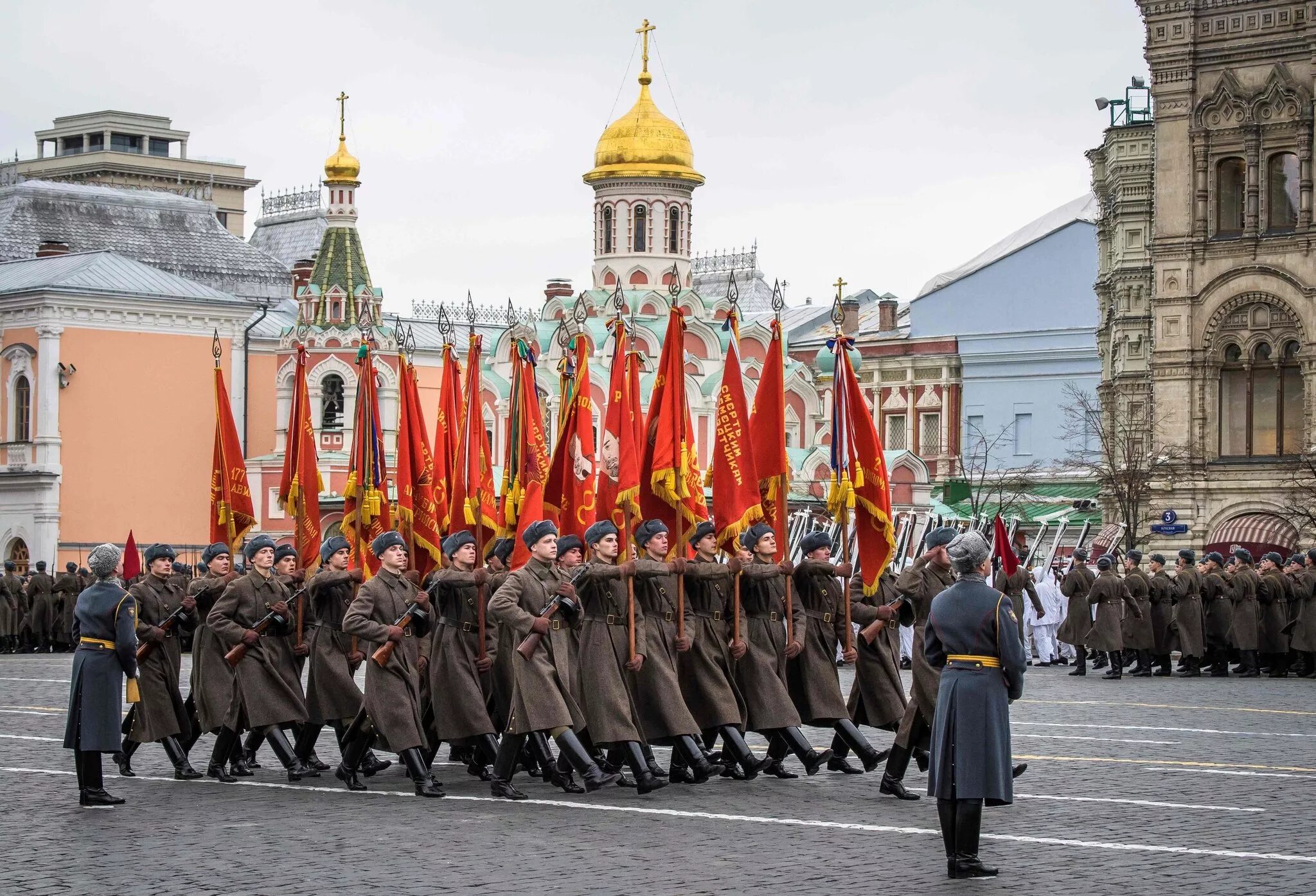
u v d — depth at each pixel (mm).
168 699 23109
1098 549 58906
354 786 21844
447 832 18344
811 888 15352
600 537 21531
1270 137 62562
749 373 80312
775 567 22281
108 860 16781
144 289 87000
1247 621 42250
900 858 16766
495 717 23250
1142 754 25156
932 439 97125
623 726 21094
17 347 84438
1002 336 94938
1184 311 63844
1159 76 64062
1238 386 63594
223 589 23453
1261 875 15906
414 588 21766
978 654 16125
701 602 22156
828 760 23328
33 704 34344
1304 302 61938
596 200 80125
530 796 21188
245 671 22562
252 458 88938
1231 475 63062
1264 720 30406
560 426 27422
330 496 84625
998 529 43125
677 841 17688
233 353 89625
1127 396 77062
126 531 85750
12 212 114375
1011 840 17750
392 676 21266
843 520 23906
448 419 30500
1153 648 42625
